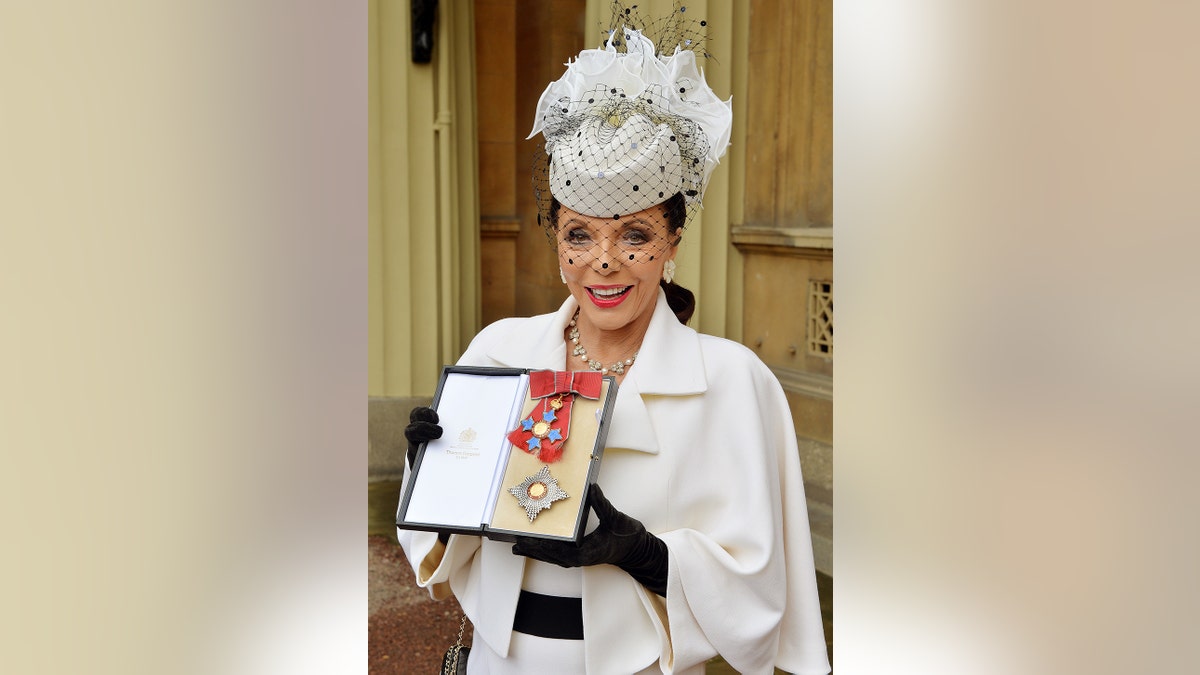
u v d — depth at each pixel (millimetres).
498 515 1985
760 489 2088
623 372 2172
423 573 2264
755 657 2096
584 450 2006
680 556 2004
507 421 2092
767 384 2238
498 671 2137
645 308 2152
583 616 2035
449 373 2193
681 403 2113
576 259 2068
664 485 2070
